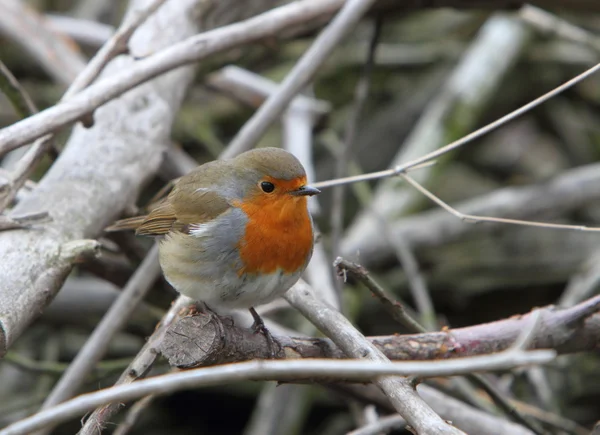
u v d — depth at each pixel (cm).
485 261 1365
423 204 1412
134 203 860
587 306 715
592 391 1168
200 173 805
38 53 1212
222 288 755
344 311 964
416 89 1609
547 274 1357
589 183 1348
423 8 1142
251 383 1355
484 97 1430
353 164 1269
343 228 1485
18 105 911
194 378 488
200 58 845
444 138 1403
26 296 669
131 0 1181
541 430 841
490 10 1171
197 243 752
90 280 1270
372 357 624
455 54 1580
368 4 904
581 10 1209
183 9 1051
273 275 748
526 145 1560
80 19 1616
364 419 948
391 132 1577
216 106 1577
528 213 1347
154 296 1058
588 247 1362
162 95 952
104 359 1283
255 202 748
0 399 1232
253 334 686
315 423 1332
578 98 1566
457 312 1393
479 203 1357
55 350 1244
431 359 709
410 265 1153
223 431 1370
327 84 1628
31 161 752
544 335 725
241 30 888
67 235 752
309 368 483
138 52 980
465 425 880
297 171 747
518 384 1142
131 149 877
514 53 1465
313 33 1141
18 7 1233
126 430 777
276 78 1586
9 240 704
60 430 1282
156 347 677
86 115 751
